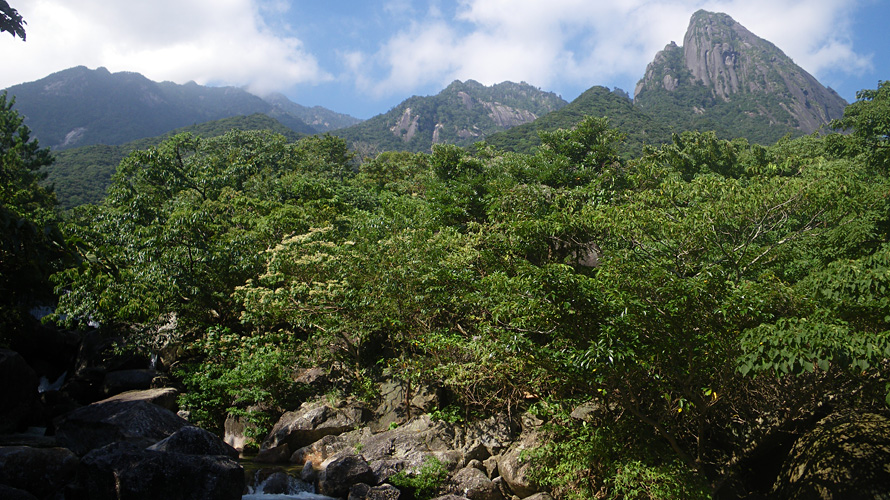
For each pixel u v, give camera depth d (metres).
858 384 10.30
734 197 13.54
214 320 21.70
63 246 8.83
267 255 19.11
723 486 11.51
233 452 14.41
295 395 17.14
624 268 10.42
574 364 9.37
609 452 10.76
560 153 28.05
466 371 13.23
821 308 8.73
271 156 42.16
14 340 21.02
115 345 20.34
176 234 20.16
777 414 11.08
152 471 9.91
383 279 15.73
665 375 10.34
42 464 10.76
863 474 9.09
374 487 11.86
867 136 22.47
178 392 18.55
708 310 9.30
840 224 16.03
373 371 17.45
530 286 9.75
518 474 12.09
